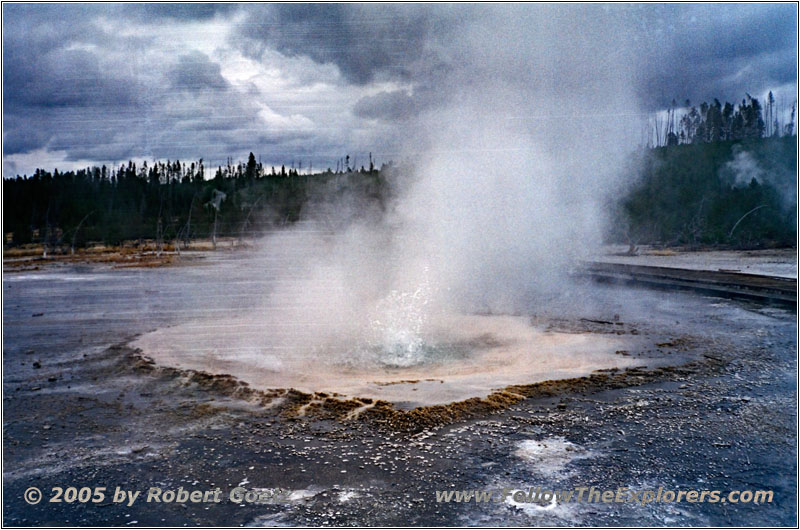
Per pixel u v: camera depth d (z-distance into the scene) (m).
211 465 4.70
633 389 6.45
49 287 17.09
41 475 4.57
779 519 3.88
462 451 4.91
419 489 4.29
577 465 4.66
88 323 10.69
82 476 4.54
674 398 6.17
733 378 6.86
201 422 5.59
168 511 4.03
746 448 4.97
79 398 6.30
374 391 6.26
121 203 43.84
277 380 6.72
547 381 6.61
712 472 4.55
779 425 5.46
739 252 26.06
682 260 22.84
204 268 22.61
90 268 23.92
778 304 12.05
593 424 5.47
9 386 6.76
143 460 4.81
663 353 7.93
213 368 7.25
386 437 5.18
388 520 3.89
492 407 5.83
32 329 10.17
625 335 9.00
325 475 4.51
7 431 5.42
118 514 4.00
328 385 6.50
